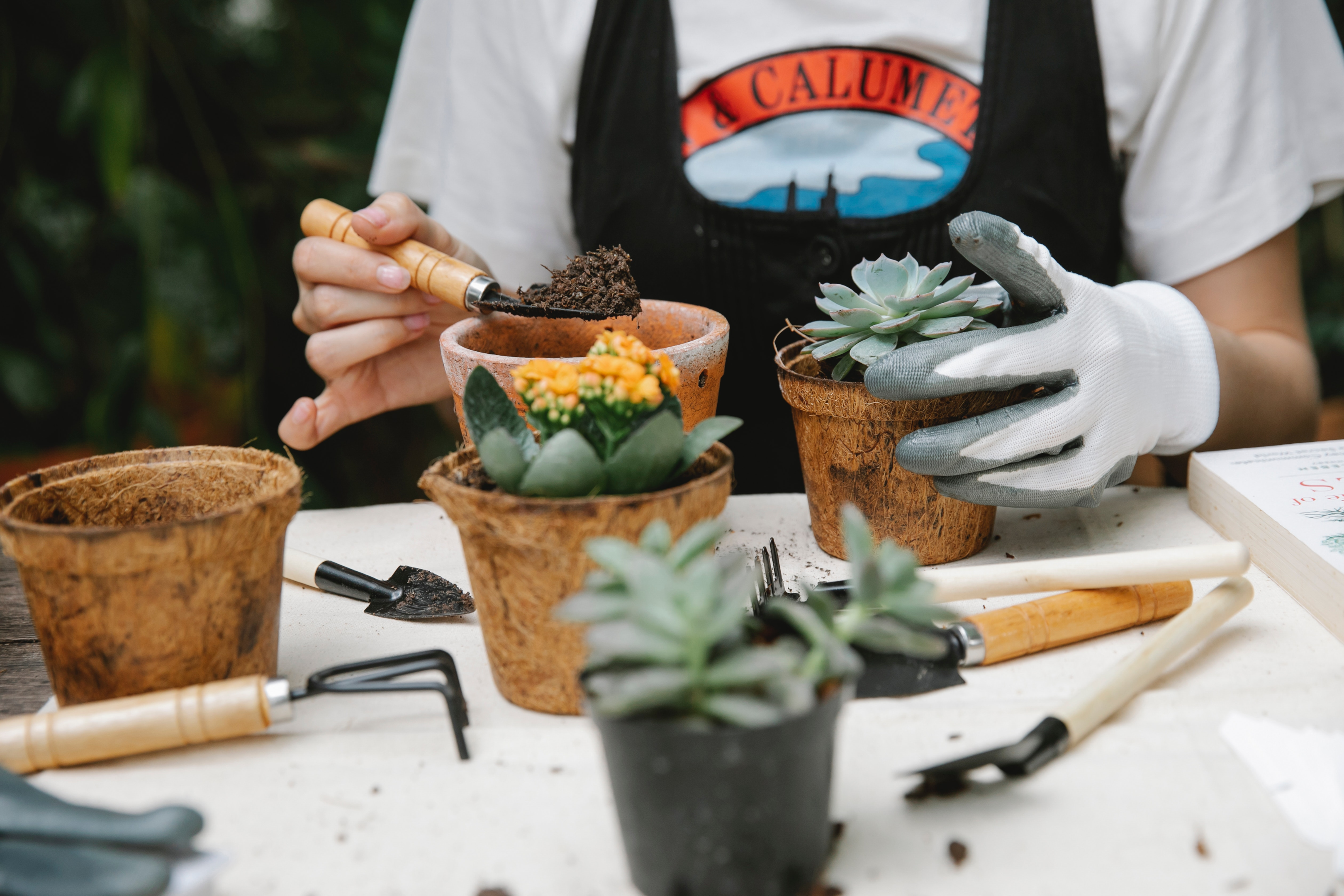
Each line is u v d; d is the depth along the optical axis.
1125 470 0.77
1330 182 1.13
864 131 1.06
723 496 0.56
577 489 0.53
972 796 0.50
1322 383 2.42
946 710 0.58
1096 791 0.50
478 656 0.67
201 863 0.42
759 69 1.07
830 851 0.47
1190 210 1.08
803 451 0.79
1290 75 1.09
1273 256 1.10
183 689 0.57
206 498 0.66
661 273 1.11
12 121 1.83
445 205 1.25
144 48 1.74
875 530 0.77
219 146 1.91
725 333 0.77
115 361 1.82
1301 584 0.69
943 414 0.73
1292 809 0.48
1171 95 1.05
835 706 0.42
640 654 0.38
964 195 1.04
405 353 1.03
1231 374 0.98
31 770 0.54
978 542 0.79
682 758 0.40
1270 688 0.59
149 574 0.54
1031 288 0.69
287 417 0.98
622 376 0.53
